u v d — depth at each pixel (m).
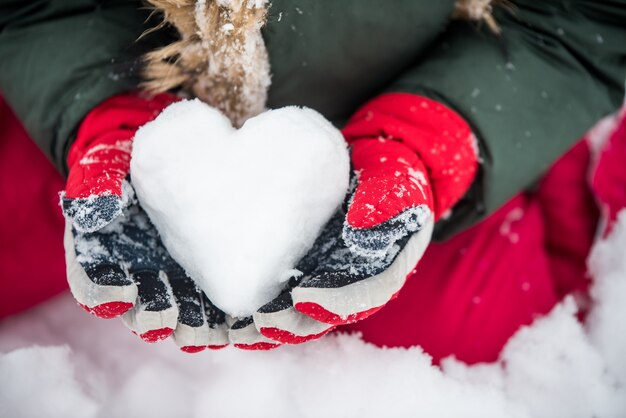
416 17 0.63
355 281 0.54
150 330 0.53
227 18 0.58
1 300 0.72
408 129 0.63
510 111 0.67
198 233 0.55
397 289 0.55
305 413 0.67
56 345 0.71
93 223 0.54
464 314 0.70
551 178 0.79
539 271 0.74
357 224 0.55
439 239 0.71
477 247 0.73
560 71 0.68
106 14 0.67
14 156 0.73
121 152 0.60
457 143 0.65
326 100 0.67
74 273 0.55
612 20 0.68
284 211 0.55
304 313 0.53
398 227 0.55
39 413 0.66
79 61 0.66
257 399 0.68
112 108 0.64
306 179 0.55
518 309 0.71
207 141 0.56
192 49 0.61
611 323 0.73
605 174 0.80
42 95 0.66
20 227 0.72
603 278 0.75
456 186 0.65
